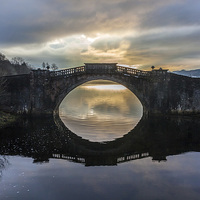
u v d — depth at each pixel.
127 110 31.59
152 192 9.45
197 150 14.98
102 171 11.68
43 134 18.72
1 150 14.56
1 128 20.41
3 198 8.90
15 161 12.77
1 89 24.30
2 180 10.41
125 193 9.37
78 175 11.12
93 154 14.41
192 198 8.99
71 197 9.04
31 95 26.22
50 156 13.80
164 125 22.27
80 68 26.72
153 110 26.81
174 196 9.13
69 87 26.75
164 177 10.94
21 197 9.00
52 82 26.56
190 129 20.69
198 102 26.33
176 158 13.54
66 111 30.84
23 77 26.20
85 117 26.38
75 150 15.09
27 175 10.99
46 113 26.39
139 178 10.82
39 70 26.03
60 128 20.86
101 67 26.56
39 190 9.56
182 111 26.61
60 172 11.45
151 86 26.62
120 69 26.70
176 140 17.28
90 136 18.52
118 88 84.81
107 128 21.09
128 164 12.66
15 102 26.27
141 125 22.20
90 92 63.56
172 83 26.53
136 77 26.47
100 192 9.44
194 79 26.39
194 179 10.71
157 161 13.12
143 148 15.52
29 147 15.34
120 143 16.70
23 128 20.62
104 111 30.75
